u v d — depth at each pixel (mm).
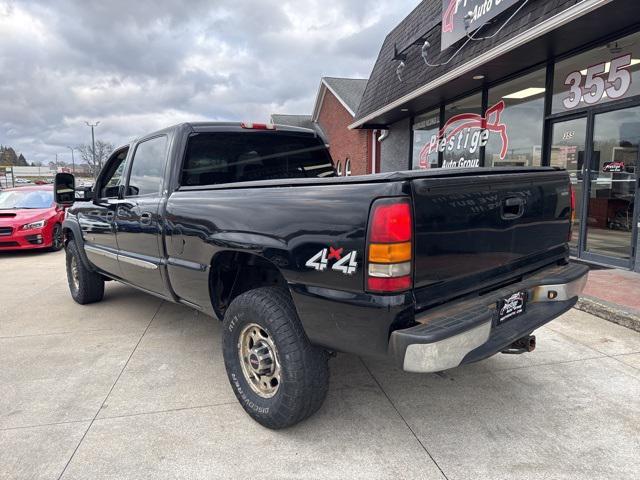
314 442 2633
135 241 3988
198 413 2961
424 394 3176
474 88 9062
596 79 6445
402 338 2113
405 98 10047
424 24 10211
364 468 2400
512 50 6672
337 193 2285
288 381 2557
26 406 3059
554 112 7230
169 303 5598
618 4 5051
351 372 3535
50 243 10172
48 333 4512
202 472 2381
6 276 7508
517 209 2762
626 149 6137
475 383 3316
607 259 6531
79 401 3119
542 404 3010
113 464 2449
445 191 2277
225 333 2939
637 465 2391
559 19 5551
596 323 4426
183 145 3680
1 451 2562
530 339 2840
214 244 2969
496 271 2668
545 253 3119
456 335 2145
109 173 4875
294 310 2594
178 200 3391
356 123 13359
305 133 4492
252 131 4078
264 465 2434
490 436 2668
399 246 2092
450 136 10148
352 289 2217
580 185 6918
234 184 2947
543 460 2445
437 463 2432
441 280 2305
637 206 6020
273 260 2568
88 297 5461
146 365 3709
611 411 2908
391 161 13539
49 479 2334
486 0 7211
